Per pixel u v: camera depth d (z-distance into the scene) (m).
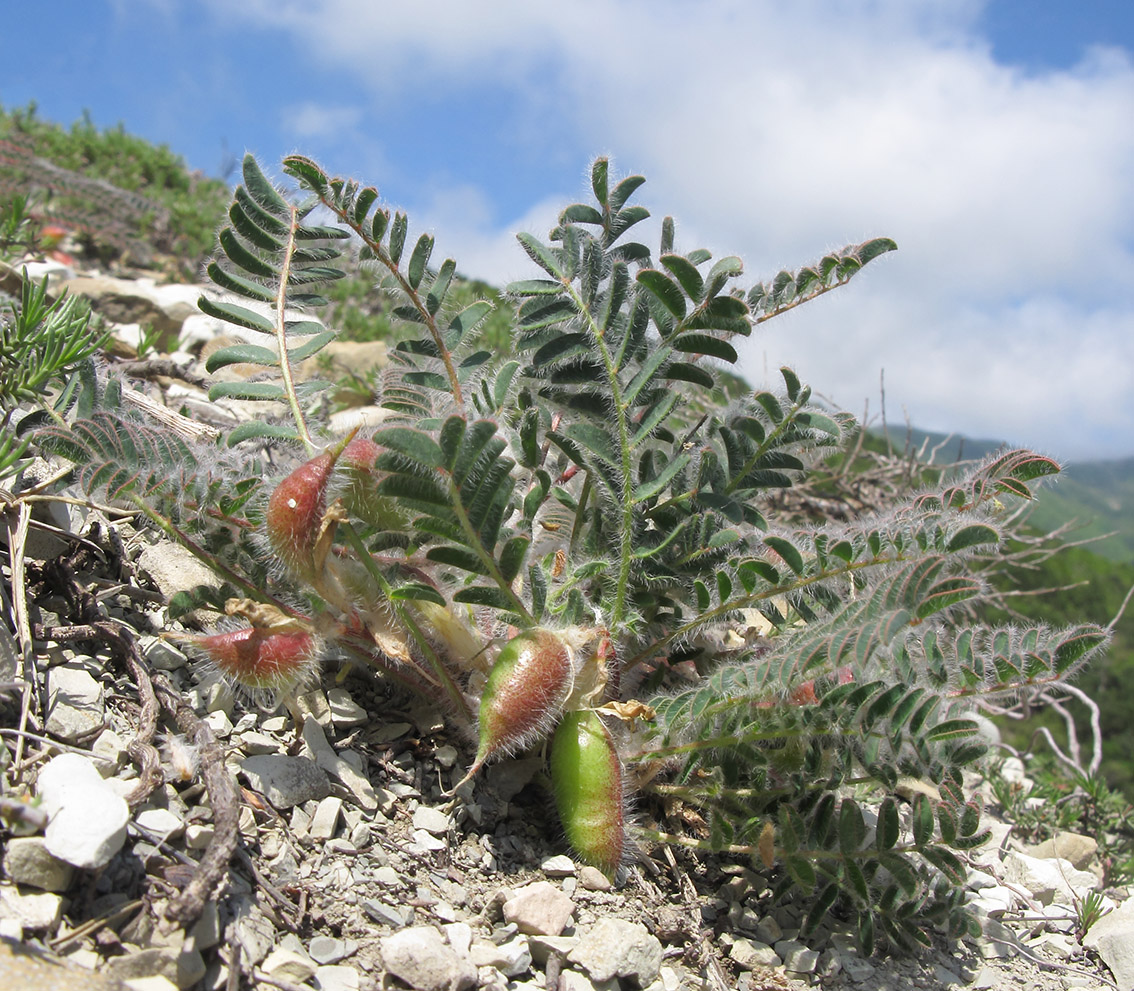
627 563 0.19
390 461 0.16
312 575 0.17
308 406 0.30
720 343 0.18
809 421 0.20
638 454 0.21
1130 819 0.31
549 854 0.19
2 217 0.41
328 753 0.19
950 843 0.18
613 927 0.17
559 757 0.18
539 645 0.18
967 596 0.16
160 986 0.13
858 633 0.15
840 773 0.19
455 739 0.21
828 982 0.19
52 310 0.21
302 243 0.22
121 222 0.58
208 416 0.32
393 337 0.47
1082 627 0.18
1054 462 0.19
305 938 0.16
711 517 0.21
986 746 0.19
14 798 0.14
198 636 0.17
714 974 0.17
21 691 0.16
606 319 0.19
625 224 0.21
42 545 0.20
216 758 0.16
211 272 0.21
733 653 0.23
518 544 0.17
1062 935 0.23
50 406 0.21
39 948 0.13
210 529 0.19
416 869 0.18
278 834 0.17
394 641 0.18
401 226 0.21
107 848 0.14
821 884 0.19
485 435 0.16
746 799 0.20
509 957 0.16
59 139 0.78
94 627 0.18
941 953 0.21
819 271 0.20
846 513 0.43
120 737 0.17
